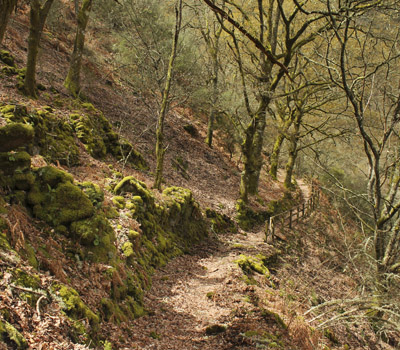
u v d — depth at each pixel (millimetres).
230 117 20062
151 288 8367
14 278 4703
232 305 8328
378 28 11258
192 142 23328
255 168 21281
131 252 8125
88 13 16328
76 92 16234
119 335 5820
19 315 4320
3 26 6125
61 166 10602
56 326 4609
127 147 15219
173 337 6578
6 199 6281
